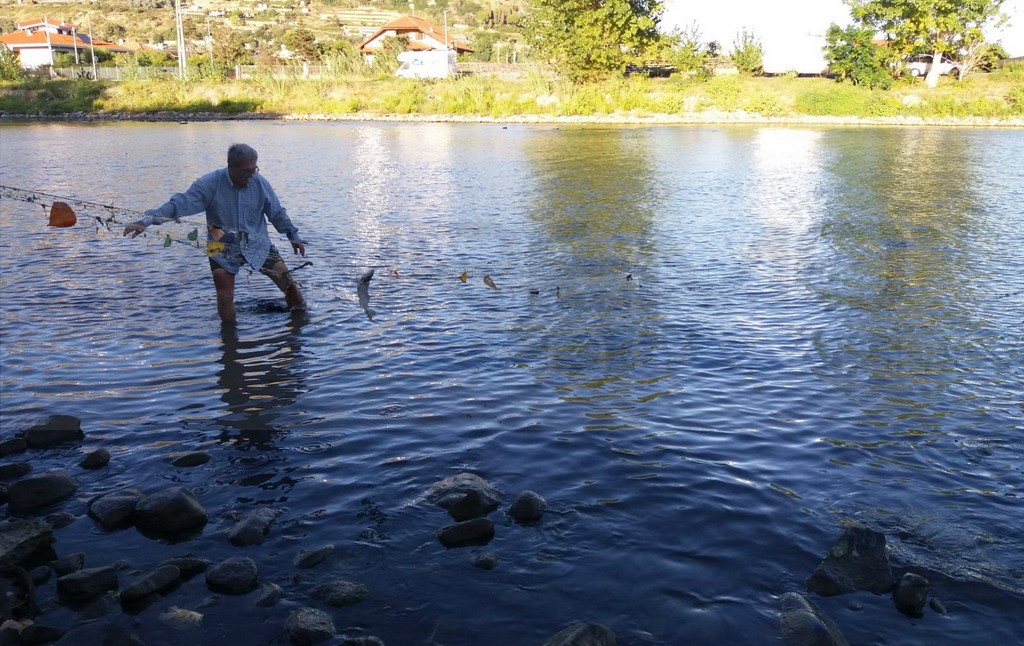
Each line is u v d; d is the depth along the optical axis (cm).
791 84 5866
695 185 2094
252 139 3766
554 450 568
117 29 13275
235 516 487
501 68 7594
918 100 5491
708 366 741
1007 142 3625
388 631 380
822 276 1090
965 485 518
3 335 838
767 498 500
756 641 370
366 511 489
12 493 503
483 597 404
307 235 1402
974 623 384
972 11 5662
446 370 733
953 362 751
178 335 840
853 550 426
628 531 463
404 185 2081
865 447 572
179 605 403
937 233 1410
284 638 377
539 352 780
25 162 2681
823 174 2358
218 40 9675
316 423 620
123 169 2469
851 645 369
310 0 16662
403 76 6950
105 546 458
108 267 1141
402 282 1062
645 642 370
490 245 1306
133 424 623
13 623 383
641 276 1089
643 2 6141
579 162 2689
